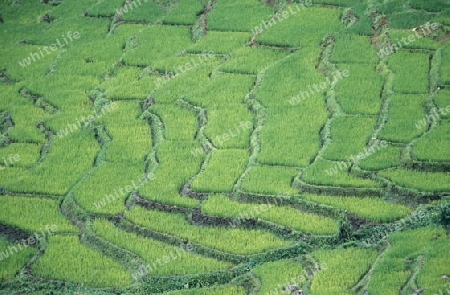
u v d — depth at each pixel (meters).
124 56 56.44
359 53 53.56
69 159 48.50
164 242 42.28
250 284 39.03
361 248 40.47
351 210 42.78
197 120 50.56
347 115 49.09
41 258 41.78
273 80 52.38
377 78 51.56
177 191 45.03
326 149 46.66
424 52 53.25
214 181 45.31
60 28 60.84
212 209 43.56
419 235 40.56
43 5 64.56
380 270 38.31
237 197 44.25
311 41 55.34
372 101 49.88
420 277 37.41
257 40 55.84
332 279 38.50
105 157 48.09
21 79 56.47
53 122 51.72
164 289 39.66
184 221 43.34
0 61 58.41
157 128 50.19
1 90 55.88
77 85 55.00
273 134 48.25
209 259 41.06
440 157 44.94
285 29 56.69
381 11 56.50
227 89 52.31
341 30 55.81
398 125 47.72
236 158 47.03
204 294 38.59
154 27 59.12
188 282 39.81
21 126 52.03
